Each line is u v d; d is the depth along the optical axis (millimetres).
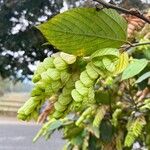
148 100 889
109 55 410
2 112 11094
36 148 5750
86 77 402
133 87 897
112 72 409
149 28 700
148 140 939
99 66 406
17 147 6574
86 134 970
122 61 414
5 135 7598
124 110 917
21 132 7824
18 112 414
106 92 881
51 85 405
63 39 409
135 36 706
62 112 407
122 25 427
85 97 398
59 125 1018
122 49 434
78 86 399
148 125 910
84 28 413
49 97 414
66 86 407
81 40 415
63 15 404
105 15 420
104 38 423
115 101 906
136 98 902
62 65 406
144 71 713
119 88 889
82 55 415
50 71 404
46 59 412
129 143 812
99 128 947
